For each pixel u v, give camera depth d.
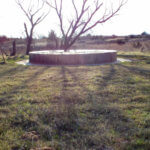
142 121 2.96
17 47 26.75
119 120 3.04
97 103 3.81
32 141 2.45
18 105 3.78
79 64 10.17
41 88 5.08
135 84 5.36
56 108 3.55
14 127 2.89
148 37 38.53
